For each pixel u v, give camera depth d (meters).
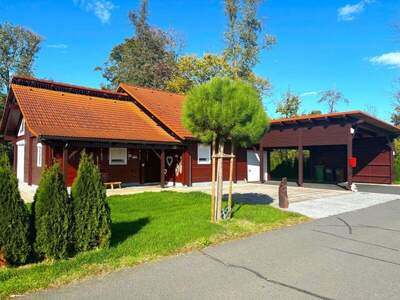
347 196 15.46
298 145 20.14
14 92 17.25
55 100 18.00
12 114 20.00
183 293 4.60
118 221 8.80
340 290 4.73
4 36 39.19
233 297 4.48
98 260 5.75
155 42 41.69
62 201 5.78
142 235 7.29
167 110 21.06
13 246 5.30
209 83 8.83
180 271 5.45
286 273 5.39
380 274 5.36
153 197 13.35
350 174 17.88
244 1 34.75
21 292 4.58
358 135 22.47
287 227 8.80
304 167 27.16
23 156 19.92
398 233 8.20
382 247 6.94
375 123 18.53
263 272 5.43
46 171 5.86
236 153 22.80
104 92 20.98
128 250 6.29
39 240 5.59
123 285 4.86
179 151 19.47
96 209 6.22
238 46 35.50
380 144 22.59
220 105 8.48
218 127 8.72
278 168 28.30
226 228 8.27
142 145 16.86
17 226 5.35
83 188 6.15
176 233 7.50
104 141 15.14
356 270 5.55
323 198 14.70
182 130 18.89
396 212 11.22
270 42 35.81
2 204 5.27
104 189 6.41
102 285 4.85
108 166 17.88
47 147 15.54
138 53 41.12
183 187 18.61
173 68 40.81
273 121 20.62
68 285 4.84
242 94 8.62
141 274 5.29
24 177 19.52
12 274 5.06
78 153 16.38
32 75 40.97
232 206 11.24
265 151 24.91
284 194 11.80
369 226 8.98
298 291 4.69
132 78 40.06
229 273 5.38
